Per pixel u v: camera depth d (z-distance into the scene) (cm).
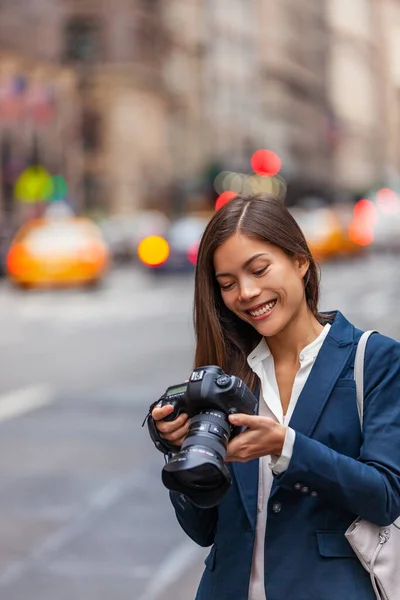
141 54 6950
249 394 277
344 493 278
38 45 6312
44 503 789
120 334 1909
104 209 6631
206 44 8481
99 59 6681
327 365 298
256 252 295
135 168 6819
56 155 6019
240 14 9581
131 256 4562
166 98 7394
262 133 10131
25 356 1633
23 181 5159
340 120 13488
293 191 9975
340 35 14750
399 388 293
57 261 2942
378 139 17238
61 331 1984
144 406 1177
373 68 17400
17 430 1059
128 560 662
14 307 2514
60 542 697
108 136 6650
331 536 289
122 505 782
